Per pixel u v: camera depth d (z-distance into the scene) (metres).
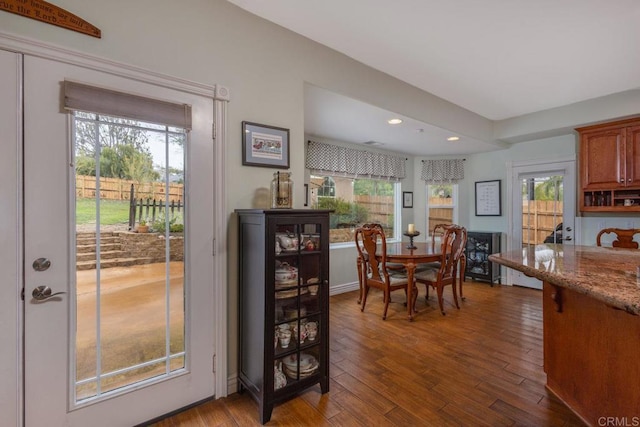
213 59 1.89
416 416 1.73
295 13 2.06
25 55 1.35
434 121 3.52
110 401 1.57
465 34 2.27
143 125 1.67
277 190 2.05
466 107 3.90
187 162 1.79
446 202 5.57
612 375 1.47
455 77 3.02
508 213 4.88
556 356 1.89
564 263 1.60
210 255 1.88
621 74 2.92
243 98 2.01
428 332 2.94
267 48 2.13
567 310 1.79
